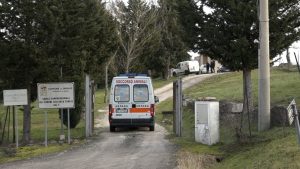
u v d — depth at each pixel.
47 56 17.16
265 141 12.97
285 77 29.55
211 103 15.29
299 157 9.60
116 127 22.41
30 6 16.48
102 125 26.81
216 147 14.59
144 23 50.09
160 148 15.50
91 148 16.05
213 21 18.58
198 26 19.06
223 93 29.33
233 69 19.12
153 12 51.66
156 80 64.69
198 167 11.70
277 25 17.66
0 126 23.28
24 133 18.62
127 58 48.53
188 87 44.78
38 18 16.58
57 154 14.91
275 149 11.01
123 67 50.06
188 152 13.90
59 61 17.69
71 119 24.78
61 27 17.02
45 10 16.39
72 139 18.81
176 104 19.33
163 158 13.38
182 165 11.88
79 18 17.48
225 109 20.94
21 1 16.47
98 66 28.31
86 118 19.67
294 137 11.83
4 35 17.14
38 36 17.00
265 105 15.05
